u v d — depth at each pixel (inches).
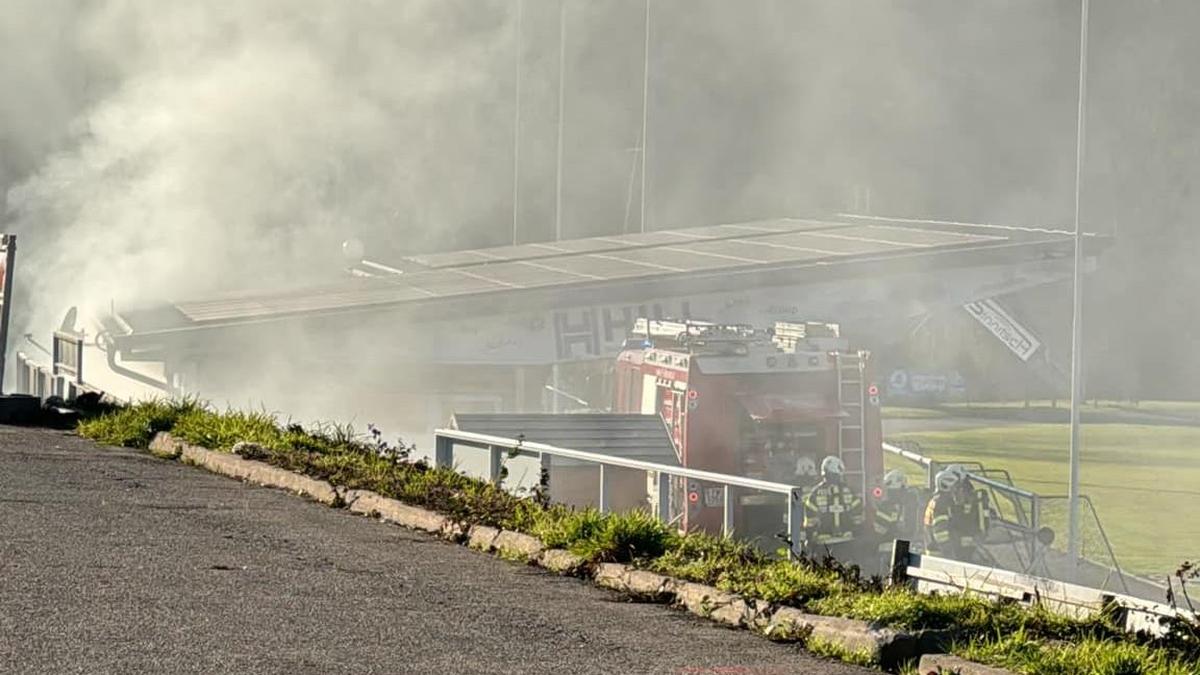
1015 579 506.3
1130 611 467.5
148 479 783.1
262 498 739.4
